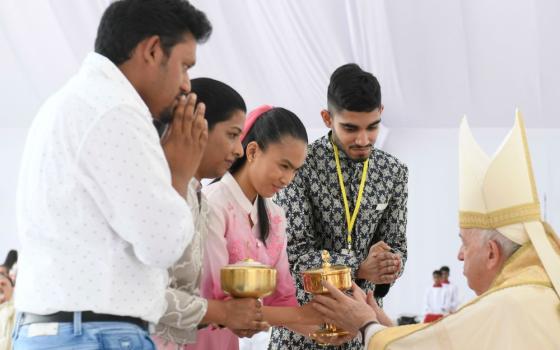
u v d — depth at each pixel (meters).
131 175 1.96
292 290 3.06
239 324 2.49
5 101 8.97
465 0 7.36
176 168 2.19
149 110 2.19
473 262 2.59
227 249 2.86
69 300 1.98
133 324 2.04
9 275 5.12
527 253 2.49
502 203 2.52
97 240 1.99
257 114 2.95
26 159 2.08
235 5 7.38
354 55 7.79
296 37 7.62
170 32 2.13
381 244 3.28
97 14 7.37
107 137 1.97
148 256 1.99
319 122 8.76
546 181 11.37
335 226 3.42
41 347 1.97
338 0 7.24
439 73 8.25
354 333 2.75
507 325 2.38
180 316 2.33
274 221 3.03
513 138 2.53
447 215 11.83
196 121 2.21
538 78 8.29
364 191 3.44
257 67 7.97
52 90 8.35
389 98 8.86
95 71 2.09
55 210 1.98
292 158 2.87
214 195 2.88
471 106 8.78
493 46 7.91
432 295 11.34
